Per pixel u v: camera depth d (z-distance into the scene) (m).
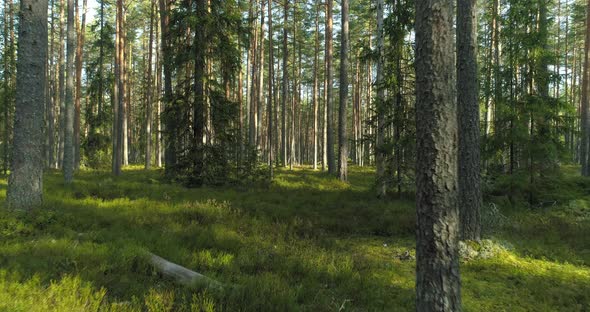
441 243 3.37
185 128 15.15
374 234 9.05
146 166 28.44
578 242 7.99
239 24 15.57
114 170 22.30
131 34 36.94
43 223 7.38
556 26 36.22
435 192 3.40
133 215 8.84
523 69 12.11
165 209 9.80
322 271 5.84
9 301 3.74
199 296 4.27
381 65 14.29
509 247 7.46
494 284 5.79
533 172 11.98
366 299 4.93
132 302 4.23
